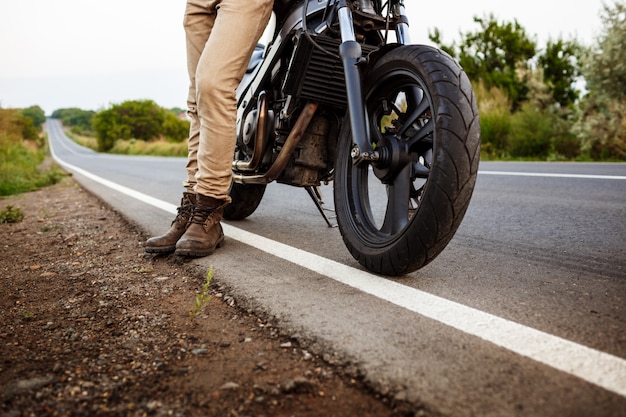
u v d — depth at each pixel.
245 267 2.26
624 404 1.07
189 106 2.72
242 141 2.72
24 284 2.33
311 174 2.57
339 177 2.29
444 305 1.68
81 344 1.59
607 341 1.37
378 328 1.52
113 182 7.99
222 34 2.32
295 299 1.80
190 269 2.34
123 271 2.43
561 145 9.81
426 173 2.01
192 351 1.49
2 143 18.48
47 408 1.22
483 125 10.97
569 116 9.88
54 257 2.85
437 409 1.10
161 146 37.06
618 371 1.20
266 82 2.56
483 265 2.21
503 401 1.11
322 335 1.49
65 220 4.23
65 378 1.36
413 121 1.94
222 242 2.67
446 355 1.33
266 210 4.08
